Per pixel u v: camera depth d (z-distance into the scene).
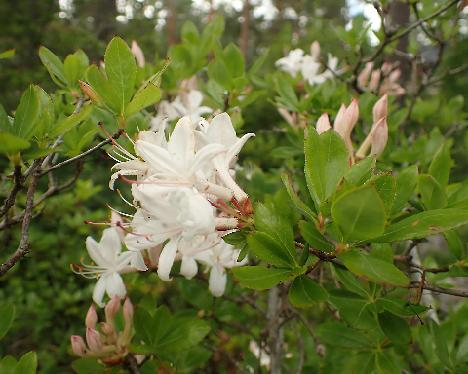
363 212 0.18
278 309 0.42
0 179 0.39
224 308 0.43
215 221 0.22
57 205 0.68
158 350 0.30
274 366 0.42
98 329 0.34
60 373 0.66
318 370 0.43
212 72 0.43
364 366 0.32
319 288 0.21
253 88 0.55
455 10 0.46
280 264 0.21
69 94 0.36
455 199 0.26
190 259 0.30
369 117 0.40
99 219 0.73
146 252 0.31
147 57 1.20
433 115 0.63
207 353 0.39
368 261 0.19
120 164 0.22
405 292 0.29
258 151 0.96
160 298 0.57
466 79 1.52
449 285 0.39
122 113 0.24
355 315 0.28
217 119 0.23
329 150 0.21
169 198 0.20
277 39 1.82
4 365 0.27
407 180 0.23
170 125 0.39
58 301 0.67
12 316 0.27
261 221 0.21
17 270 0.68
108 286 0.30
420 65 0.55
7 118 0.22
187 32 0.49
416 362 0.42
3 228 0.30
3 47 1.00
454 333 0.36
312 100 0.45
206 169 0.22
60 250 0.71
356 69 0.46
